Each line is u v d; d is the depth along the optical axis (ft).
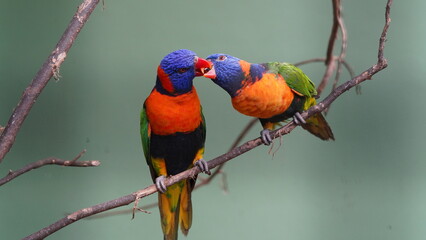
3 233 30.17
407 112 32.24
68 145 31.12
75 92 31.32
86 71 31.37
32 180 30.78
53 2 31.53
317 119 22.27
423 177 32.04
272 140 20.53
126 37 31.55
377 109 32.19
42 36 31.24
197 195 32.09
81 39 31.22
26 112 15.44
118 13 31.55
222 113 31.89
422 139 32.19
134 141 31.50
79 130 31.24
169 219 23.12
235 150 19.08
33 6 31.27
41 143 30.96
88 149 31.24
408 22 32.14
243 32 31.78
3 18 30.73
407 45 32.14
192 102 21.06
